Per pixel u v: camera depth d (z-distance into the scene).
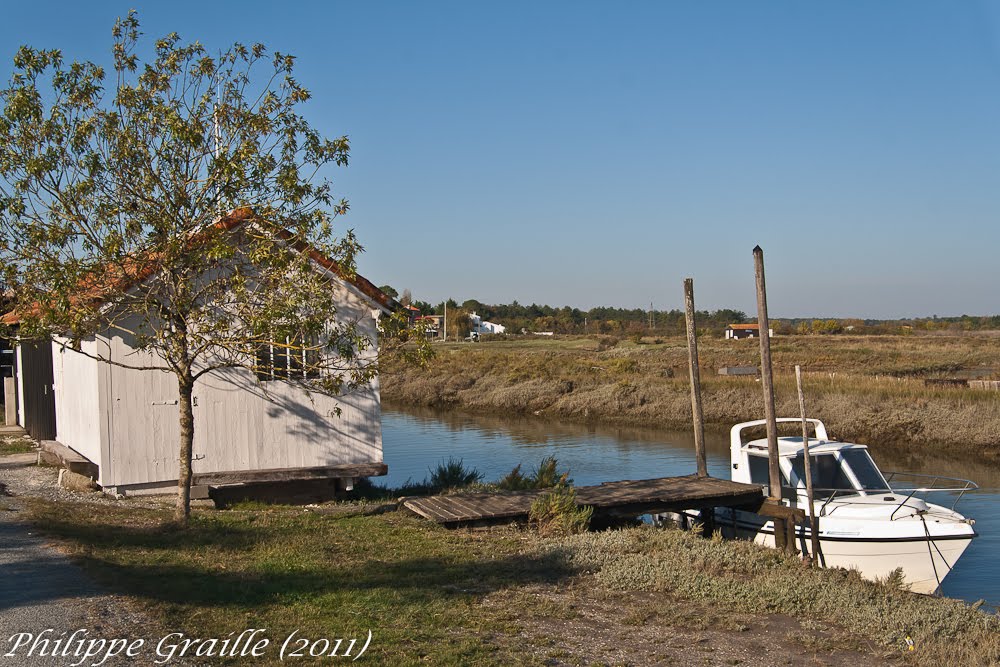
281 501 14.84
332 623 7.36
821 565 12.21
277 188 10.86
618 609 8.71
